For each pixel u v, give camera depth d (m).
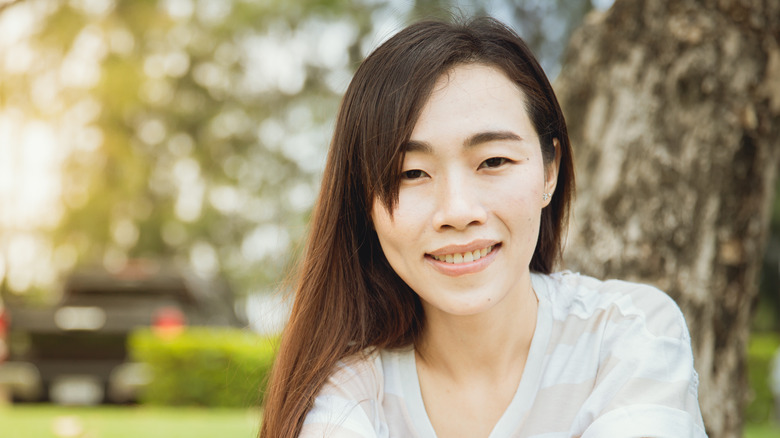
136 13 10.92
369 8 8.23
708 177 2.39
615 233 2.42
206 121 12.98
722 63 2.38
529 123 1.43
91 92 12.15
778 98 2.39
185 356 6.38
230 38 11.75
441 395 1.59
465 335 1.53
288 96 11.09
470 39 1.42
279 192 11.86
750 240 2.41
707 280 2.37
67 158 13.38
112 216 13.88
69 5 9.80
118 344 7.45
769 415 7.30
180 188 14.19
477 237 1.38
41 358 7.41
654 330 1.49
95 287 8.16
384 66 1.43
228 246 13.60
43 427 4.13
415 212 1.40
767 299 13.41
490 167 1.39
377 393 1.59
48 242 13.87
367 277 1.61
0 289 13.98
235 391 6.30
